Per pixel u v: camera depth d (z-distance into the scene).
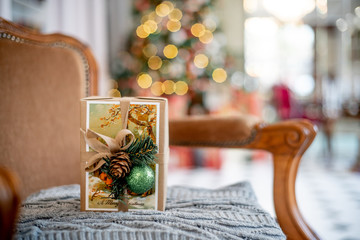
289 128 0.93
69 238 0.61
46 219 0.70
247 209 0.78
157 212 0.71
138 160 0.68
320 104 4.87
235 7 5.88
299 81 8.38
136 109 0.73
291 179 0.94
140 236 0.62
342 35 8.13
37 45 1.06
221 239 0.64
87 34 3.93
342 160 4.37
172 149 4.00
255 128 0.97
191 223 0.67
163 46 4.25
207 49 4.48
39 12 2.86
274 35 8.12
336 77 8.16
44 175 1.04
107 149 0.70
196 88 4.22
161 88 4.18
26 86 1.02
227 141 0.99
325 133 4.61
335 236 1.92
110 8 5.08
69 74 1.09
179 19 4.26
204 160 3.90
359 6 7.83
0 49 0.99
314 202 2.59
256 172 3.70
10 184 0.38
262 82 7.67
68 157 1.08
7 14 2.29
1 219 0.37
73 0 3.48
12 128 0.99
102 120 0.73
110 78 4.61
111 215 0.69
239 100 4.25
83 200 0.74
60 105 1.08
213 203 0.80
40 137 1.04
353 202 2.57
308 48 8.41
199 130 1.02
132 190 0.69
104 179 0.72
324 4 8.00
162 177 0.73
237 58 5.05
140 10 4.45
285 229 0.93
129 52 4.56
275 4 7.00
